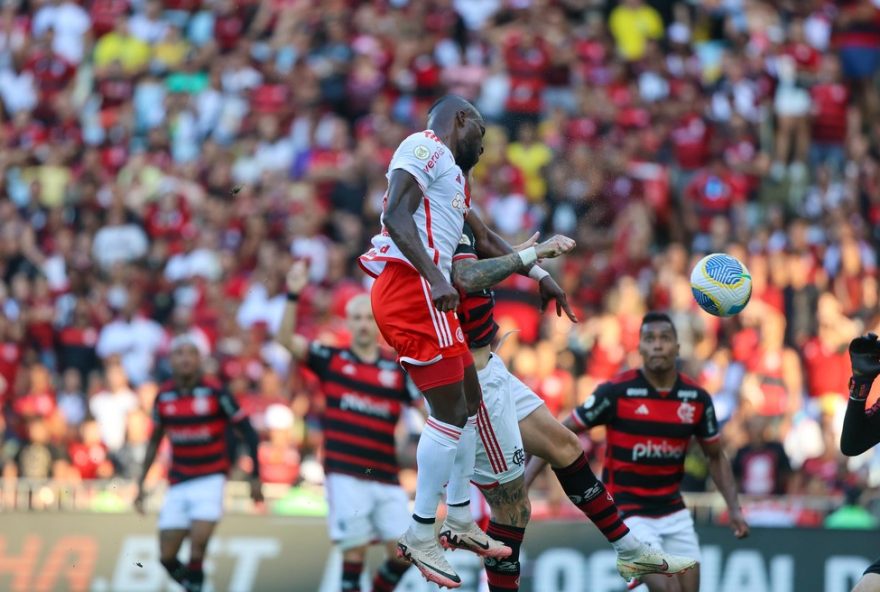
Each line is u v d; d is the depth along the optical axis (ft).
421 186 68.08
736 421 153.58
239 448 150.30
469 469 74.43
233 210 202.80
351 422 118.42
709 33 244.83
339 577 125.29
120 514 128.26
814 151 224.94
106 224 202.39
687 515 100.89
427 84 223.71
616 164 206.80
